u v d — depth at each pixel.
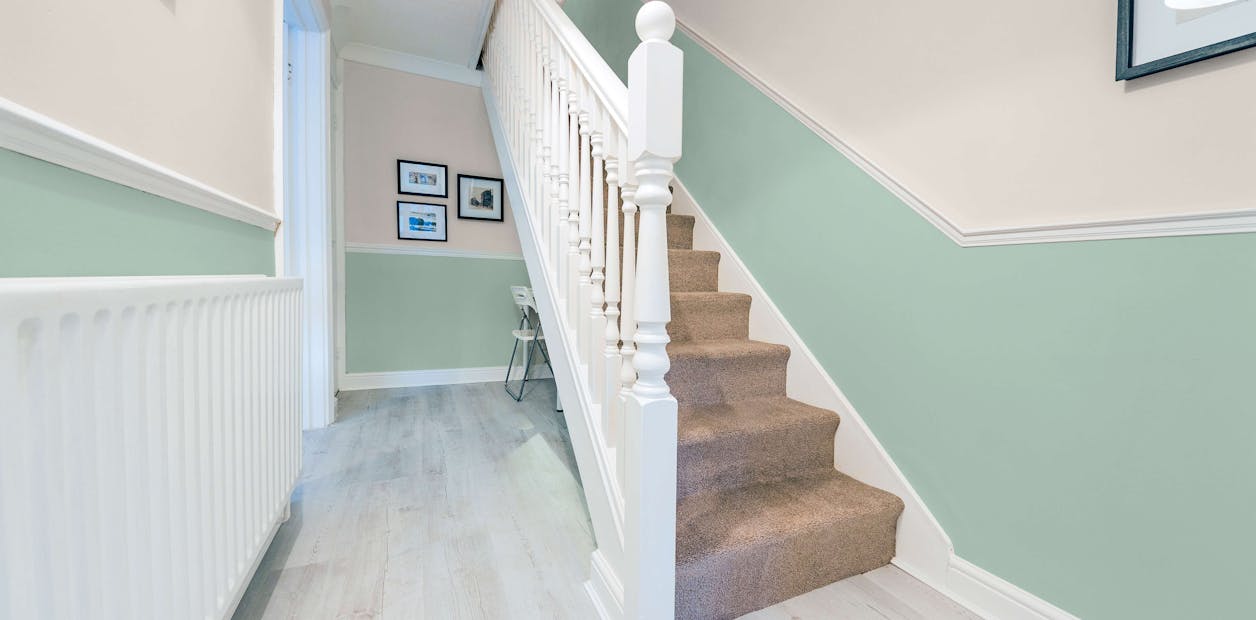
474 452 2.26
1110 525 1.01
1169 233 0.92
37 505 0.47
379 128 3.42
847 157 1.62
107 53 0.75
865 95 1.58
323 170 2.53
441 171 3.62
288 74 2.45
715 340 1.98
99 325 0.56
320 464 2.08
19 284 0.45
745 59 2.11
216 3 1.17
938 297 1.35
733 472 1.48
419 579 1.31
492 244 3.80
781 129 1.90
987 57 1.23
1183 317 0.91
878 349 1.52
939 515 1.34
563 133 1.53
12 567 0.44
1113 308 1.00
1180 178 0.91
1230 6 0.84
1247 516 0.85
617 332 1.22
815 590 1.30
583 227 1.37
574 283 1.45
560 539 1.53
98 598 0.55
